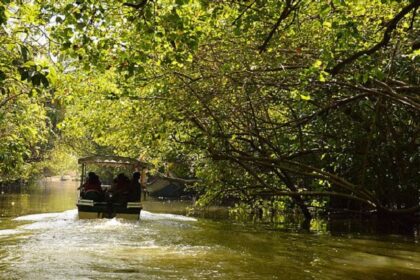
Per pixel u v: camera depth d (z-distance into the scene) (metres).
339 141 16.86
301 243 12.64
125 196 18.98
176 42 9.11
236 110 15.57
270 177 19.02
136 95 14.16
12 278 8.42
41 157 34.12
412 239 13.96
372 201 15.55
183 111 14.85
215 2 9.53
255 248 11.72
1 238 12.84
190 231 14.88
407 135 16.27
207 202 18.39
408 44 11.66
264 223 17.67
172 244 12.20
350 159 16.83
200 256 10.58
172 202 29.42
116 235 13.65
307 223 17.89
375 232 15.48
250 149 18.22
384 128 16.12
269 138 16.98
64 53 9.80
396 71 13.48
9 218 17.94
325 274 8.97
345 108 15.88
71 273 8.82
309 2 10.11
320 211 21.42
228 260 10.16
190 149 17.81
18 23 9.91
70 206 24.41
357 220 19.11
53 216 18.81
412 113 15.40
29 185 44.38
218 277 8.63
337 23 9.48
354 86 12.71
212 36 12.10
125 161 19.78
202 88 14.27
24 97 15.13
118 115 15.40
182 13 9.60
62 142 32.88
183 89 14.16
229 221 18.23
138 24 8.35
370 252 11.40
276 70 12.62
